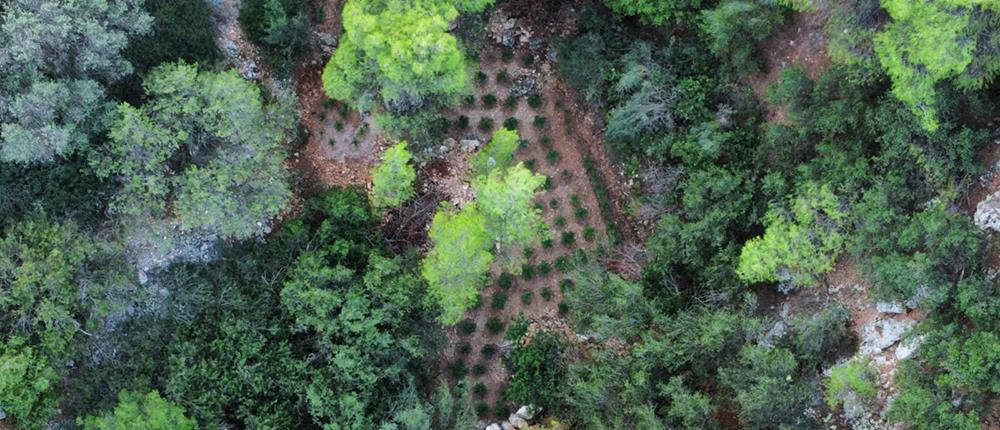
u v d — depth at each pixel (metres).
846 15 29.45
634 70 35.81
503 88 39.25
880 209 29.09
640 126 36.12
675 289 34.50
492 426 36.44
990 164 29.55
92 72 31.86
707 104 36.03
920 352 28.09
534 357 36.59
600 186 38.41
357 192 37.34
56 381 32.38
